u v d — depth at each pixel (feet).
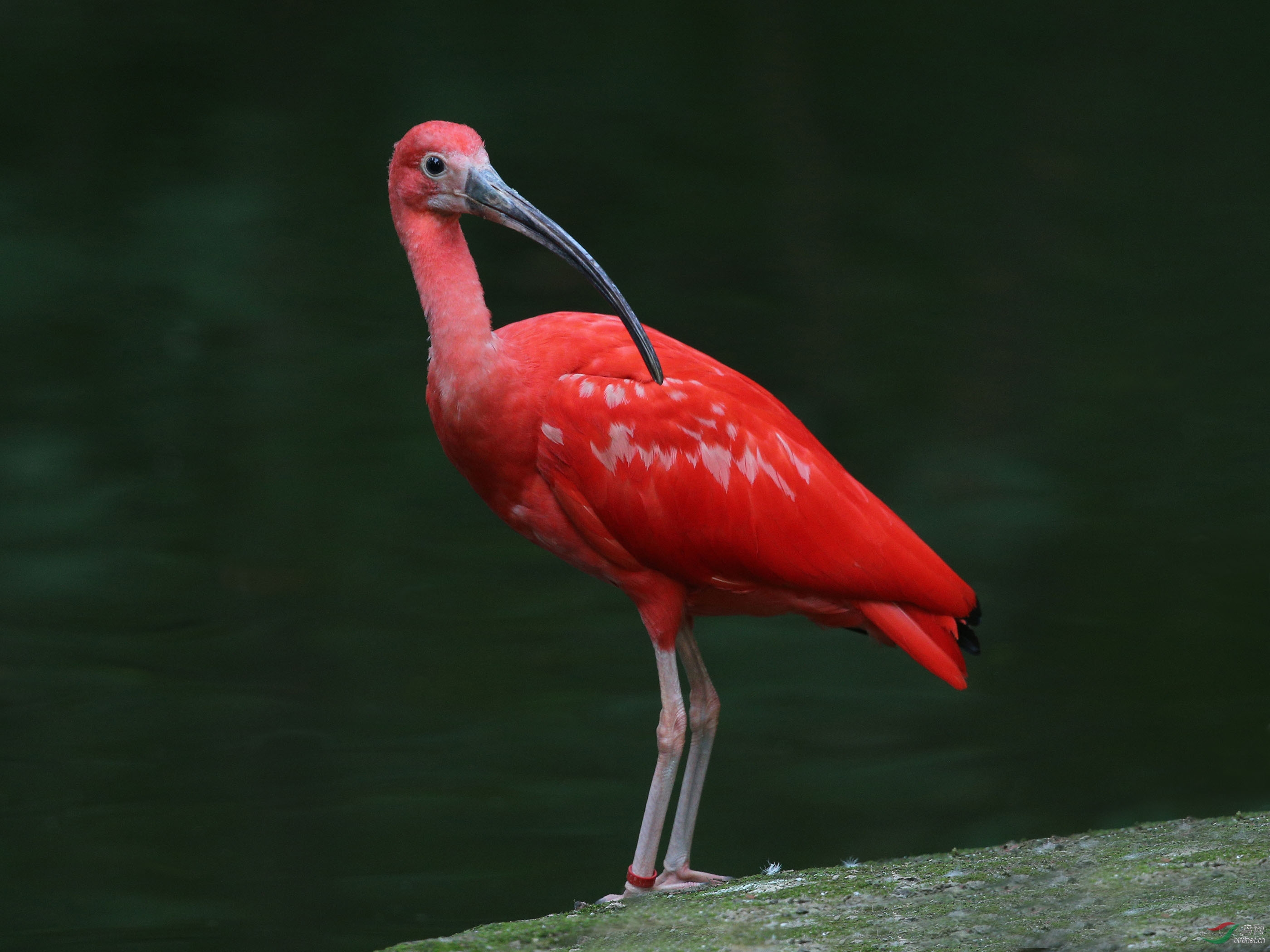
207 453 51.62
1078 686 38.78
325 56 86.48
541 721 37.01
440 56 87.40
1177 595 42.75
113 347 58.90
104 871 30.58
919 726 37.01
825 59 89.86
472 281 23.80
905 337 60.95
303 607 42.75
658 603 24.49
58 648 40.11
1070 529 46.70
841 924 18.88
